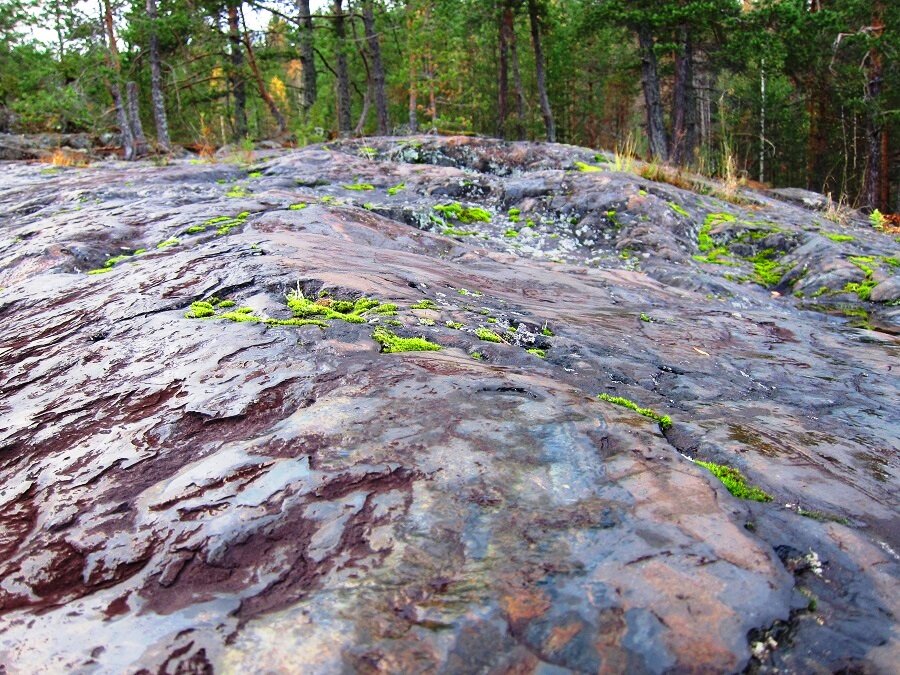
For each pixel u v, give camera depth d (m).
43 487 1.77
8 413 2.21
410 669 1.12
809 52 16.12
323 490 1.59
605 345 3.03
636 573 1.34
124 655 1.18
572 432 1.86
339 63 19.11
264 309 2.82
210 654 1.17
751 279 5.52
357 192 7.16
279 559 1.41
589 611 1.25
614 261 5.66
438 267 4.18
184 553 1.45
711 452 2.01
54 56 18.34
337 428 1.84
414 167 8.23
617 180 7.14
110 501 1.67
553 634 1.20
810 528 1.62
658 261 5.59
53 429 2.06
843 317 4.62
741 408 2.54
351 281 3.21
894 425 2.53
